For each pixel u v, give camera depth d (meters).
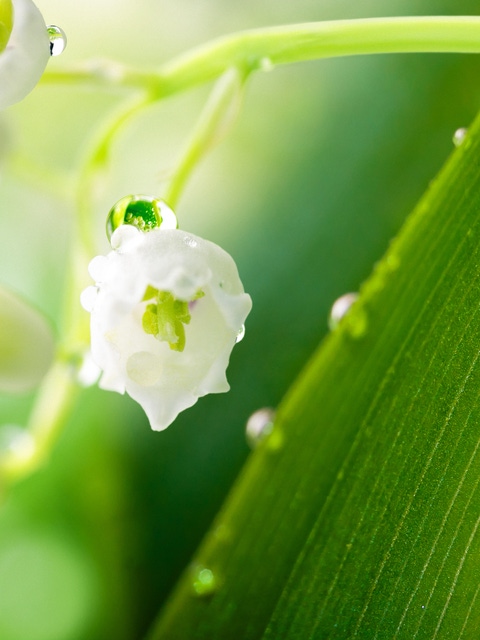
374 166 0.10
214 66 0.09
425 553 0.08
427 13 0.10
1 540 0.10
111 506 0.10
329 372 0.08
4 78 0.08
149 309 0.07
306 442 0.08
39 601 0.10
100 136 0.09
